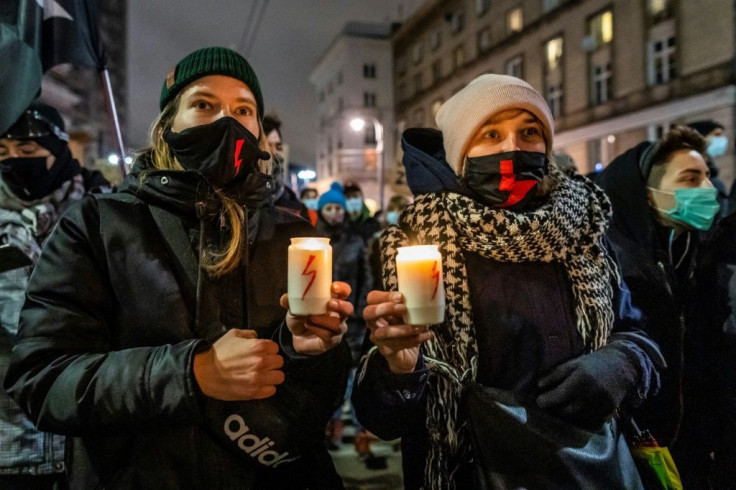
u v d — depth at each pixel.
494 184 1.59
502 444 1.38
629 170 2.26
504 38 28.44
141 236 1.35
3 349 1.90
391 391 1.38
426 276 1.19
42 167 2.23
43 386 1.18
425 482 1.53
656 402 1.98
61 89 24.27
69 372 1.18
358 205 5.23
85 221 1.36
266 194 1.50
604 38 22.25
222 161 1.36
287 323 1.24
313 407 1.34
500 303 1.53
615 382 1.41
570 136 24.19
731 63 17.30
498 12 28.91
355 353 4.56
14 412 1.85
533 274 1.58
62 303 1.28
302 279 1.16
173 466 1.26
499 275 1.57
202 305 1.33
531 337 1.50
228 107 1.50
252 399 1.24
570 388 1.40
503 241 1.52
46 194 2.26
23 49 2.09
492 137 1.67
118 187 1.56
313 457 1.47
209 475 1.27
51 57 2.31
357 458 4.00
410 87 40.28
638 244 2.16
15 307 1.97
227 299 1.38
